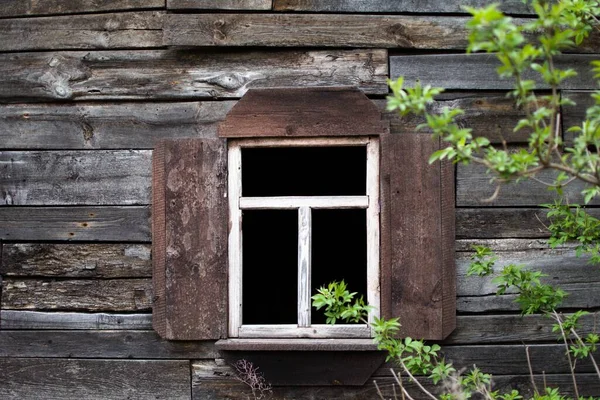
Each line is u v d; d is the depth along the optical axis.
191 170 3.25
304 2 3.29
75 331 3.34
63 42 3.36
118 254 3.32
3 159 3.36
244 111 3.23
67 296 3.34
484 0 3.30
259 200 3.27
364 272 6.03
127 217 3.32
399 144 3.20
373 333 3.22
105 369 3.32
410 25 3.29
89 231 3.33
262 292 6.20
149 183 3.32
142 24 3.33
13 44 3.38
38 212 3.34
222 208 3.24
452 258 3.21
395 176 3.20
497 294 2.98
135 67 3.33
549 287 2.85
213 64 3.31
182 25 3.27
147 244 3.32
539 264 3.26
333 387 3.26
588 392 3.26
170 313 3.24
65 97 3.34
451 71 3.28
